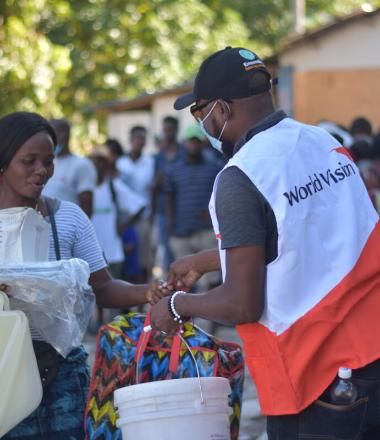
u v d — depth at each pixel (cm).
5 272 432
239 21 2986
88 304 459
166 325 420
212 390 422
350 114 1705
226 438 427
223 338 1145
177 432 417
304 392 398
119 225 1155
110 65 2472
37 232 454
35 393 430
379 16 1675
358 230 408
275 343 397
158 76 2525
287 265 394
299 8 2828
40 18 2320
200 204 1214
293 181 399
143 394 417
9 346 424
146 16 2542
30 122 460
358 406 398
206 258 466
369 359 396
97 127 2666
